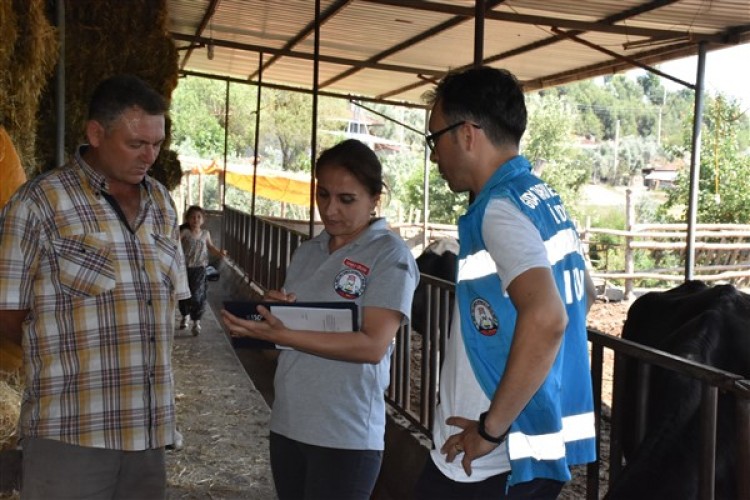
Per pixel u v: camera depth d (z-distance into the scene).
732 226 14.02
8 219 2.15
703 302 4.52
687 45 9.06
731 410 3.25
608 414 5.86
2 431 3.51
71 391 2.18
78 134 7.04
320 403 2.43
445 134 1.89
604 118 50.28
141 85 2.22
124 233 2.27
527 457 1.78
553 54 10.62
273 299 2.48
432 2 8.37
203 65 16.84
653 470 2.87
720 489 3.22
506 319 1.79
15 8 4.26
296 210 36.44
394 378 4.98
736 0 7.24
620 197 33.53
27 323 2.21
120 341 2.22
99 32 7.18
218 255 8.41
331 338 2.26
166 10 7.73
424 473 2.03
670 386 3.26
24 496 2.21
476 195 1.92
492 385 1.81
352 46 11.98
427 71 13.17
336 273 2.43
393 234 2.46
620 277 13.11
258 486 4.29
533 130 27.23
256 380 6.68
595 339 2.95
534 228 1.74
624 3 7.91
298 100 39.59
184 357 7.14
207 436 5.04
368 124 45.19
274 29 11.65
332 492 2.43
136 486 2.36
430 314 4.43
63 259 2.17
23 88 4.33
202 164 28.44
